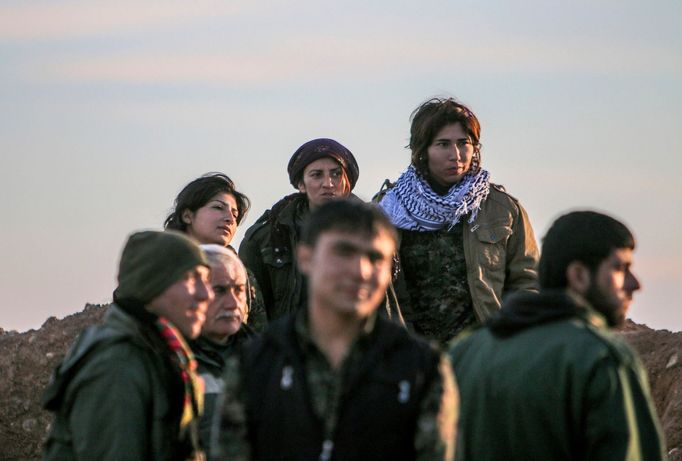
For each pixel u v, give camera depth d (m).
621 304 5.39
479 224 8.85
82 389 5.55
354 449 4.51
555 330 5.19
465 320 8.76
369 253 4.59
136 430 5.50
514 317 5.31
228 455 4.59
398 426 4.52
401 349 4.60
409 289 8.82
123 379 5.53
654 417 5.11
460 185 8.88
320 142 8.93
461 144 8.85
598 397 5.02
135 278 5.78
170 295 5.80
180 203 8.80
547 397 5.09
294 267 8.78
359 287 4.56
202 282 5.91
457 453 4.87
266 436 4.56
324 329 4.61
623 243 5.35
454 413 4.61
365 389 4.54
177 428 5.65
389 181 9.20
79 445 5.51
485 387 5.26
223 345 6.77
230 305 6.75
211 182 8.80
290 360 4.58
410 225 8.79
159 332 5.72
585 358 5.06
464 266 8.78
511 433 5.17
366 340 4.60
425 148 8.88
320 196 8.82
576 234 5.35
